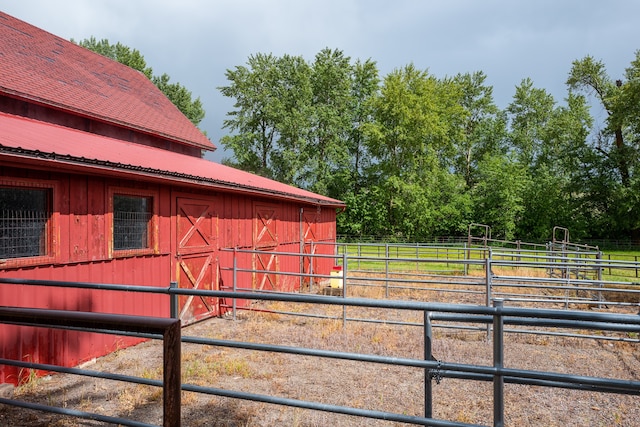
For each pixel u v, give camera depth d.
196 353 6.68
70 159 5.55
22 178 5.44
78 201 6.26
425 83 45.03
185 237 8.59
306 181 46.03
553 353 7.05
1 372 5.17
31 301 5.56
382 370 5.98
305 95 46.41
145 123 11.91
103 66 14.24
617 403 4.89
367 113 49.38
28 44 11.30
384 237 41.94
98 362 6.37
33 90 8.74
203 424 4.29
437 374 3.12
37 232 5.73
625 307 11.37
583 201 44.03
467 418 4.48
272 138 48.25
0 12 11.55
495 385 2.61
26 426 4.15
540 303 11.68
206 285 9.25
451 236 43.84
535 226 44.94
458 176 50.59
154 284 7.76
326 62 49.34
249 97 46.53
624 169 42.47
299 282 14.19
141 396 4.93
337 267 14.65
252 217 11.20
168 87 51.03
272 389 5.25
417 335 7.98
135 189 7.31
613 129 42.06
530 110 53.91
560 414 4.62
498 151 54.19
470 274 17.58
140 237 7.55
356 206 44.53
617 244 40.97
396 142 43.12
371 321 8.15
